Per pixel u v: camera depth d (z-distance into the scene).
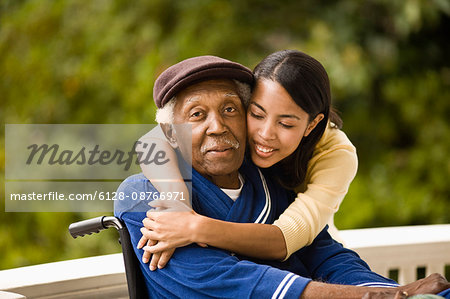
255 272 3.04
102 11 9.84
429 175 9.48
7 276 3.88
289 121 3.24
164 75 3.26
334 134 3.76
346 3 9.91
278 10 10.03
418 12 9.21
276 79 3.20
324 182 3.58
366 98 9.71
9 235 8.89
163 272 3.18
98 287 3.97
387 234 4.75
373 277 3.49
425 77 9.82
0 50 10.06
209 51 9.63
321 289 2.99
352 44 9.54
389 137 9.73
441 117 9.71
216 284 3.06
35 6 10.02
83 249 8.59
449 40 10.23
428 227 4.95
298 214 3.40
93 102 9.62
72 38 9.85
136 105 9.26
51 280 3.83
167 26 9.81
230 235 3.13
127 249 3.30
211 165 3.21
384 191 9.39
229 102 3.21
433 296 2.89
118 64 9.49
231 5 9.99
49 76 9.81
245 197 3.43
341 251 3.72
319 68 3.29
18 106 9.90
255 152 3.35
